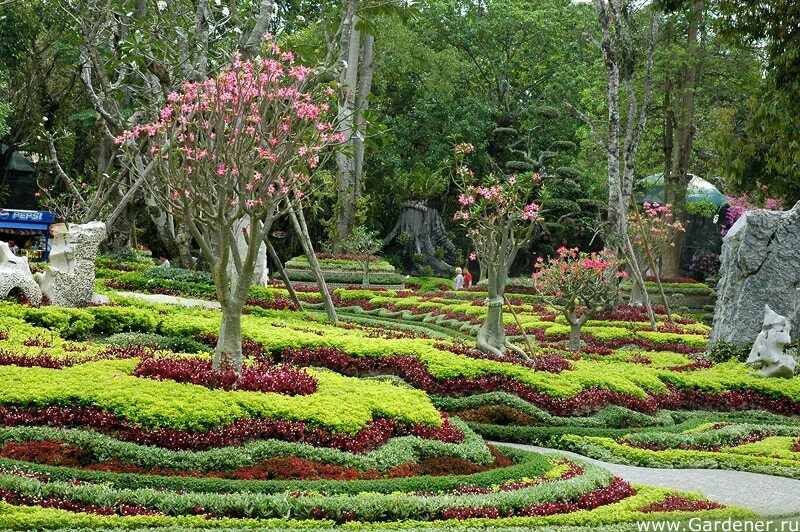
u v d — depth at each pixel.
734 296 18.62
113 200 28.52
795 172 21.53
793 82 19.45
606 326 25.23
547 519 7.91
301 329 17.00
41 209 41.75
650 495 9.10
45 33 37.62
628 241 25.95
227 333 10.93
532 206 15.70
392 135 49.06
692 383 15.58
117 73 23.45
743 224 18.58
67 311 14.58
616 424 13.62
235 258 11.24
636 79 37.19
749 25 20.31
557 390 13.84
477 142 48.88
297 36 34.72
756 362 16.64
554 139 51.84
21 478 7.27
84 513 6.95
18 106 37.91
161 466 8.56
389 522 7.50
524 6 51.41
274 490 7.95
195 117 12.00
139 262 28.62
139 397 9.36
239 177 10.56
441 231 47.22
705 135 37.25
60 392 9.33
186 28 19.73
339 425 9.70
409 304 31.14
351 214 41.66
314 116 10.73
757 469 11.20
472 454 10.02
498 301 15.79
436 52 47.59
